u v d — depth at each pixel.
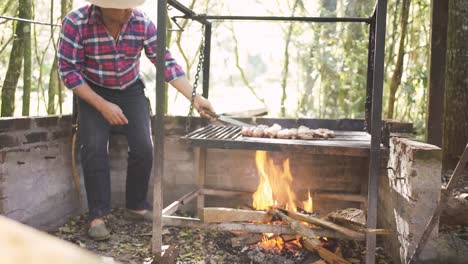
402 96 5.68
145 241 3.07
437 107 3.58
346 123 3.74
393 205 2.77
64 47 2.96
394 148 2.78
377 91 2.43
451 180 2.18
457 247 2.39
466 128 3.79
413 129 2.91
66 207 3.43
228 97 12.12
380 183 3.20
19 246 0.36
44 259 0.35
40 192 3.08
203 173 3.61
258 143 2.62
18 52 3.55
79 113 3.12
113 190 3.85
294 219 2.76
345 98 5.83
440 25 3.54
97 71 3.10
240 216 2.76
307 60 6.21
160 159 2.67
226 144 2.65
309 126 3.75
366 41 5.66
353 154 2.54
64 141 3.38
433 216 2.23
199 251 2.92
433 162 2.35
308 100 6.23
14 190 2.80
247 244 2.98
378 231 2.47
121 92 3.23
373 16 3.41
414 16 5.41
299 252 2.87
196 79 2.94
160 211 2.69
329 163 3.58
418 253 2.30
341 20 3.52
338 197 3.46
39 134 3.05
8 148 2.73
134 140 3.27
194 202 3.80
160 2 2.60
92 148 3.04
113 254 2.82
